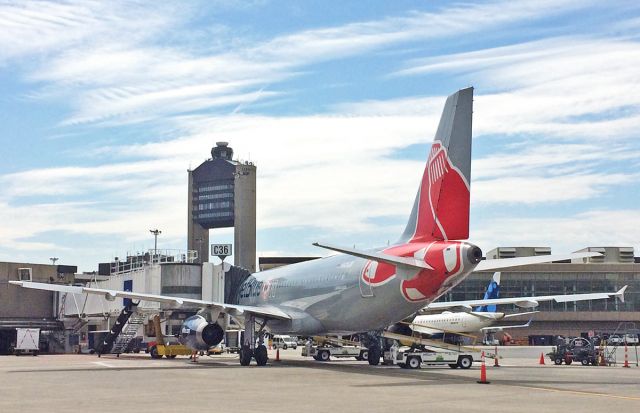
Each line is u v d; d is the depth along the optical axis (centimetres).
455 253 2684
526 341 10706
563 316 10669
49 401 1958
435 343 3894
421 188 3006
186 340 3969
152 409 1761
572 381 2786
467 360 3912
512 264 2622
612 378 3003
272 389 2308
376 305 3136
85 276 8544
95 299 7012
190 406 1825
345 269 3381
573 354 4631
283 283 4003
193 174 15550
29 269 7700
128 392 2217
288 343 8319
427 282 2803
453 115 2844
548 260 2586
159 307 5881
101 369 3403
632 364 4728
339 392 2205
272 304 4100
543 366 4334
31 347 6053
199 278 6069
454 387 2406
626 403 1934
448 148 2844
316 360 4512
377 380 2700
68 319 7581
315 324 3650
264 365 3741
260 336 3838
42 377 2877
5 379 2778
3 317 7550
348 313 3353
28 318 7694
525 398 2050
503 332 10206
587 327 10700
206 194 15325
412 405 1848
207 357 5075
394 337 3919
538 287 10700
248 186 13188
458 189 2803
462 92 2833
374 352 4000
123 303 6356
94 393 2188
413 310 3031
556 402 1948
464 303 4284
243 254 13050
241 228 13125
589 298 4338
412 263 2747
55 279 7906
